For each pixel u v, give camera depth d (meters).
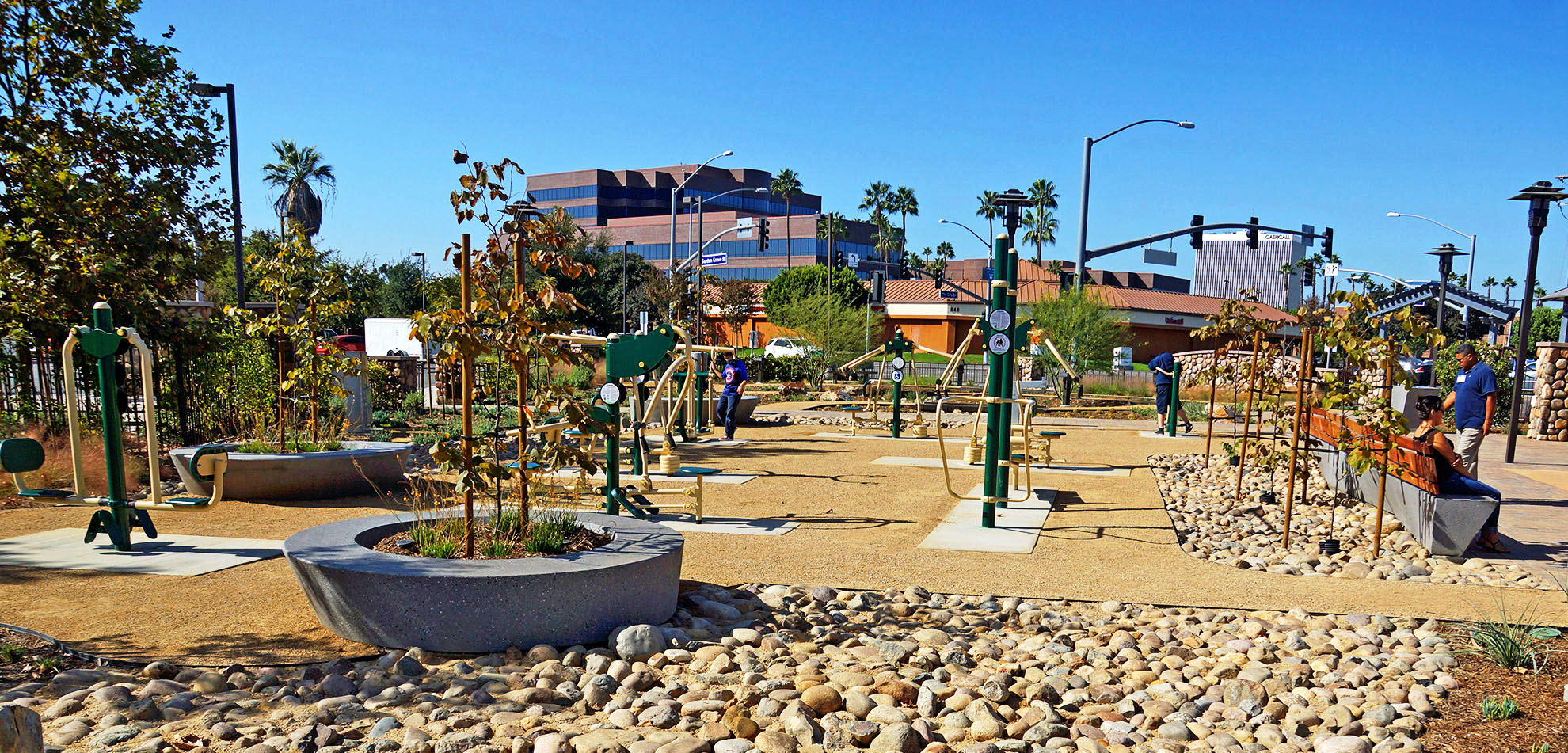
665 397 11.52
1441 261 23.14
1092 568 6.70
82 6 12.05
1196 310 59.31
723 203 127.94
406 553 5.02
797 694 4.02
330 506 8.77
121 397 11.96
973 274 93.56
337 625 4.70
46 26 11.94
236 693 4.01
